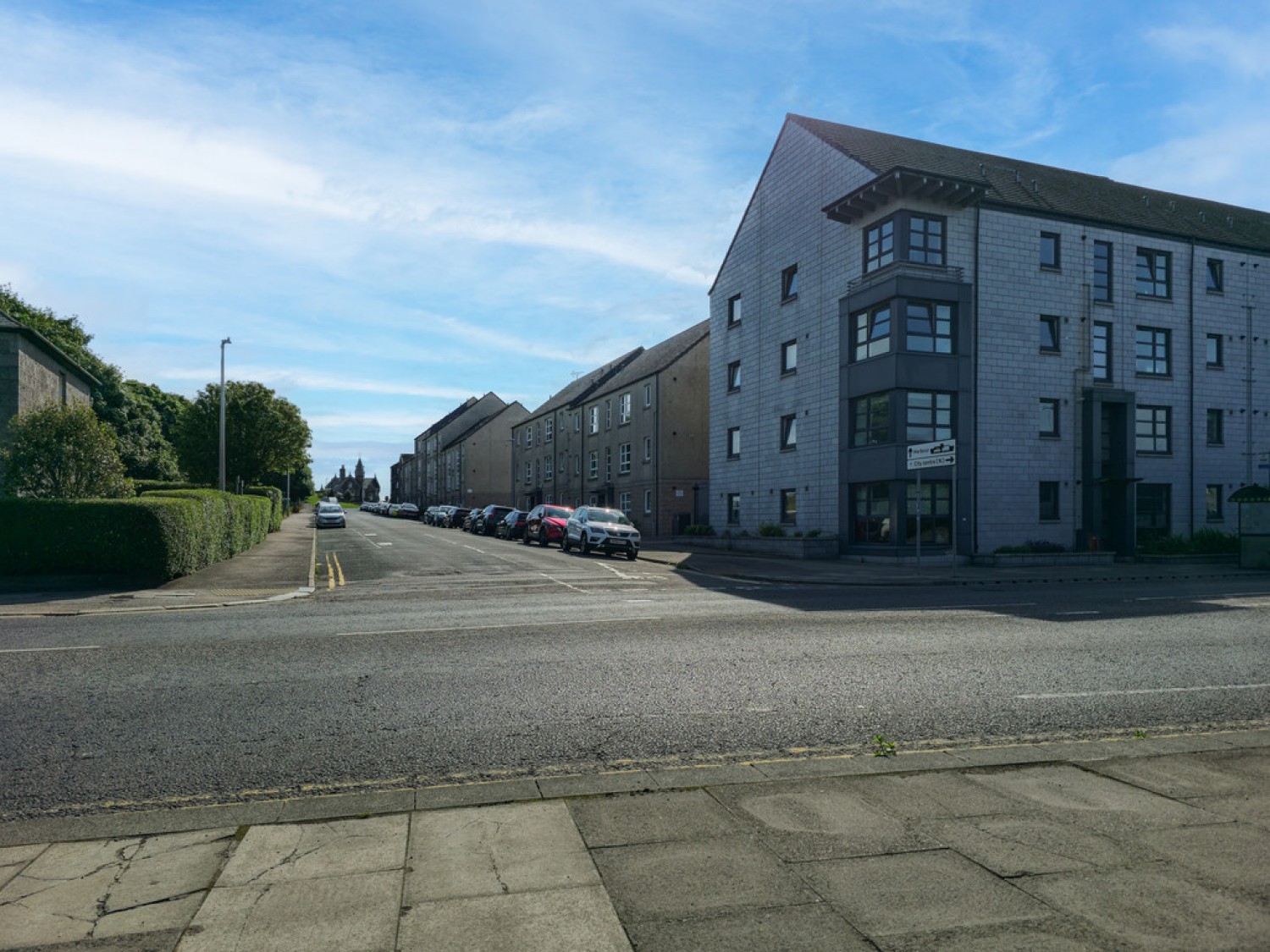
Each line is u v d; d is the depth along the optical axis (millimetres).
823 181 29281
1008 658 9039
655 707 6875
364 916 3293
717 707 6910
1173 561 25219
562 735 6125
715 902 3412
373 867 3756
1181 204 33969
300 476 94500
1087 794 4742
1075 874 3680
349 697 7191
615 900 3424
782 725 6379
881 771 5180
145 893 3535
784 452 31250
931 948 3064
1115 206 30672
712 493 36875
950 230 26141
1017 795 4715
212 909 3363
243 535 26812
